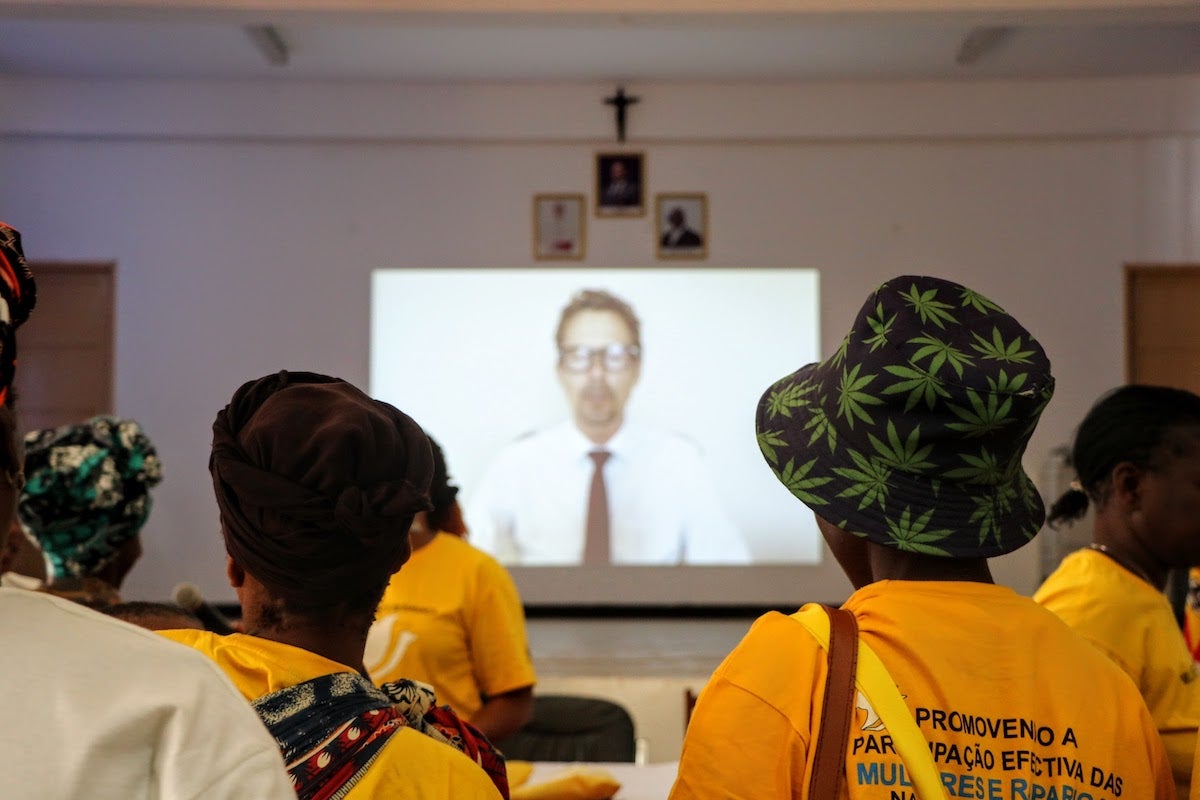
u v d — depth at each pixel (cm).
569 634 711
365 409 85
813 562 767
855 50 732
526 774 186
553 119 795
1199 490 130
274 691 77
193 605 157
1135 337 799
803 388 99
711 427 779
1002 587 92
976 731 82
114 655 56
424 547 209
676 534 771
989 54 738
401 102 794
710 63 756
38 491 159
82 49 728
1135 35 700
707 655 634
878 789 80
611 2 517
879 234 799
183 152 800
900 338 88
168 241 797
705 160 801
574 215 798
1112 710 87
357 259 799
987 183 801
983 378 84
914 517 88
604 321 786
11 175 795
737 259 797
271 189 801
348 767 76
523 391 784
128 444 171
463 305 791
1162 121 782
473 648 204
